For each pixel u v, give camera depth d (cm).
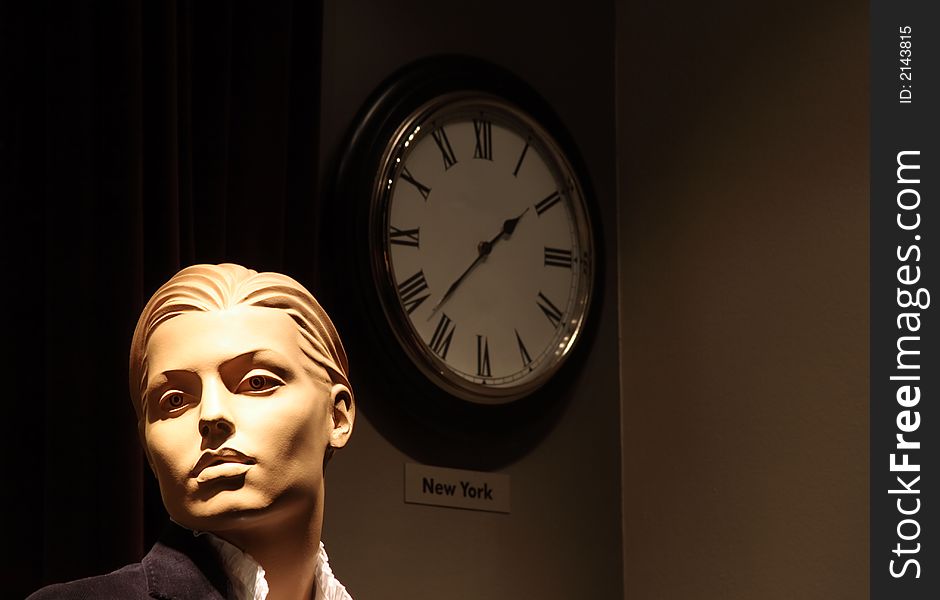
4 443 219
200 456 139
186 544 142
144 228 234
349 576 272
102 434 221
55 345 221
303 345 148
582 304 311
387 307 281
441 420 288
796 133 295
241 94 257
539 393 304
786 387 288
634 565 312
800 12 298
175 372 142
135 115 232
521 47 323
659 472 310
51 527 215
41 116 231
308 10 272
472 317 294
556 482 307
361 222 282
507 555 296
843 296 281
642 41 332
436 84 299
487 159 304
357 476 278
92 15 234
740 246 302
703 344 306
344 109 291
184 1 248
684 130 318
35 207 228
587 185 320
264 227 254
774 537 284
